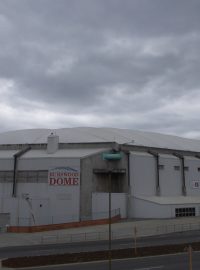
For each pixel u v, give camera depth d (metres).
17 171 77.12
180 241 44.12
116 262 29.11
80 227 63.56
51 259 29.97
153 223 67.62
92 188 75.69
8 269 26.20
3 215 65.12
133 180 80.50
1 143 85.75
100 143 81.19
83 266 27.17
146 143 90.25
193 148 100.38
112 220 70.62
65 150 80.88
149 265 27.27
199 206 82.50
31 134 89.94
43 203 68.38
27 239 51.25
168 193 85.25
